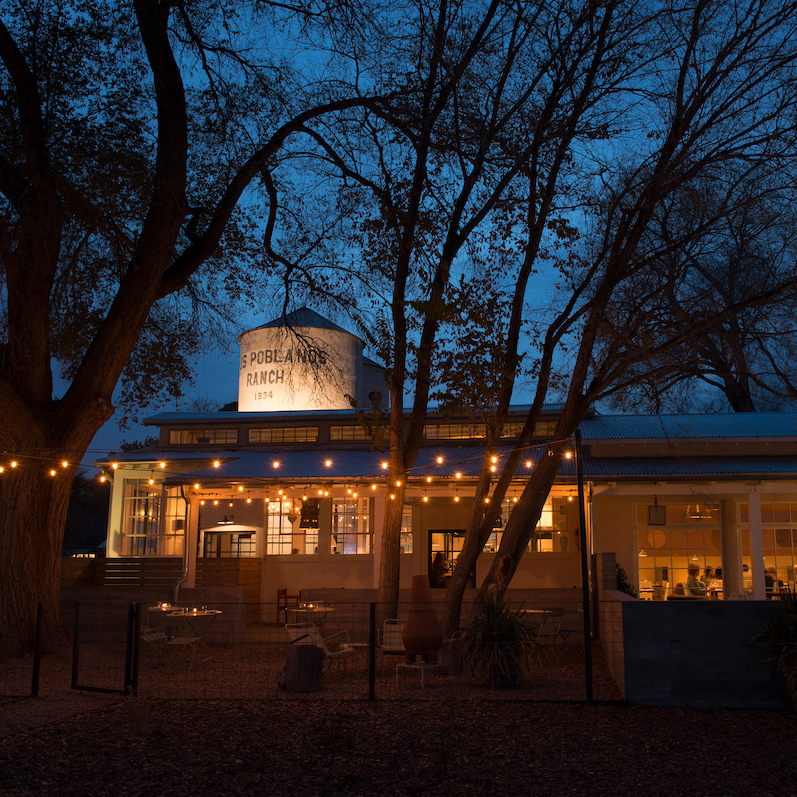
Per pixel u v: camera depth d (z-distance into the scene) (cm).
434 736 814
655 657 992
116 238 1384
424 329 1438
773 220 1331
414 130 1492
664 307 1375
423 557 2025
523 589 1638
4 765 706
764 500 1922
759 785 657
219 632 1638
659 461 1836
